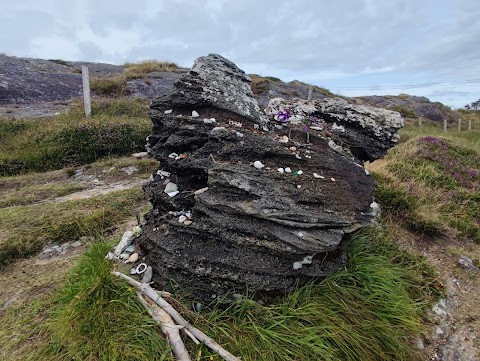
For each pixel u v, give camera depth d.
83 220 1.81
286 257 1.16
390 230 1.92
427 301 1.47
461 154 3.52
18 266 1.51
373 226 1.79
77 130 3.38
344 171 1.41
